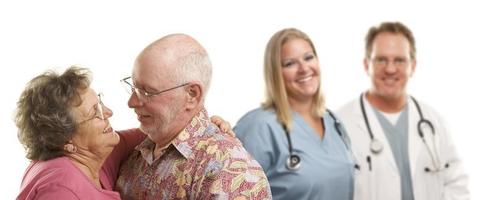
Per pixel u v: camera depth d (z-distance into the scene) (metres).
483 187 3.05
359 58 3.00
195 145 1.36
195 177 1.33
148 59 1.31
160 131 1.35
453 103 3.07
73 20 2.57
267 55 2.03
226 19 2.83
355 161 2.34
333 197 2.01
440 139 2.42
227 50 2.84
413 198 2.34
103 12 2.61
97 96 1.30
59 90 1.24
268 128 1.98
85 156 1.31
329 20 2.97
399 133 2.39
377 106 2.43
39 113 1.24
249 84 2.86
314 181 1.96
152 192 1.39
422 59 3.06
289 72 2.01
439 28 3.04
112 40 2.62
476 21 3.03
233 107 2.86
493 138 3.04
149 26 2.68
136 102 1.34
